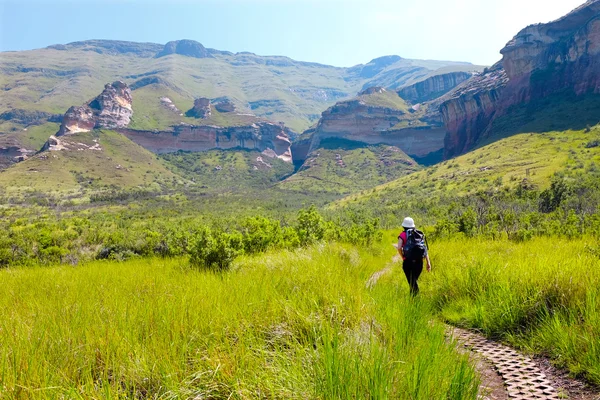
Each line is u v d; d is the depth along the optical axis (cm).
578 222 2748
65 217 11444
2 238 4597
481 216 3161
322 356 274
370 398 229
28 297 579
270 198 19812
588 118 14388
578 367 347
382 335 357
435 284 746
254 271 734
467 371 284
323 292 443
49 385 235
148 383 266
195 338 321
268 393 252
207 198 19450
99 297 503
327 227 2639
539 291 502
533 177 9512
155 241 3731
